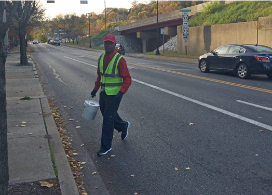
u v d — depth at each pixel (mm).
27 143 5047
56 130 5840
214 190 3682
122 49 37906
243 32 26375
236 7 30922
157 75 14703
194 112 7383
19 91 10281
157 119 6859
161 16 51281
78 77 14523
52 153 4648
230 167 4305
